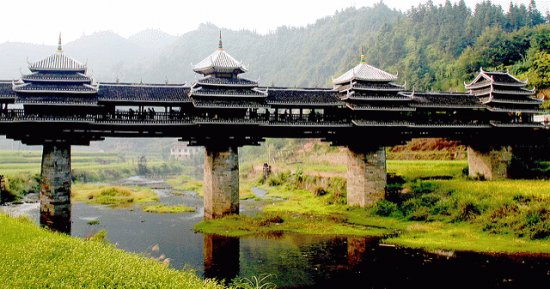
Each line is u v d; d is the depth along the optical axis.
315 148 126.06
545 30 110.69
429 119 59.72
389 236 42.09
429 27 176.12
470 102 60.94
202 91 48.38
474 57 112.69
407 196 53.47
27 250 24.98
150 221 51.78
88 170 118.12
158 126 49.06
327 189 69.81
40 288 18.80
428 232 42.31
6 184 73.38
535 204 41.41
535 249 35.72
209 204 51.44
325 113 56.09
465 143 63.84
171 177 132.75
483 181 57.69
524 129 63.94
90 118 44.88
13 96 43.31
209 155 51.59
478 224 42.47
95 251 25.75
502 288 27.58
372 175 55.19
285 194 78.38
